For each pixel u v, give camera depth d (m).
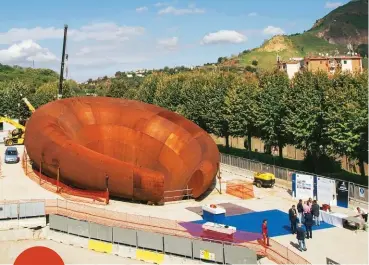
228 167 52.78
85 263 26.44
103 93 158.88
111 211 31.66
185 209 34.38
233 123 59.22
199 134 41.47
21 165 49.91
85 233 29.12
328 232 29.00
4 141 69.25
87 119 41.34
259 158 61.34
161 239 26.19
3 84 156.38
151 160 39.41
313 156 47.75
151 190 34.31
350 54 161.62
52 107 42.62
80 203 34.91
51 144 38.06
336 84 49.44
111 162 35.09
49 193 37.50
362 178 41.34
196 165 38.19
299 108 46.28
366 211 32.47
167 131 40.19
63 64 78.19
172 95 80.25
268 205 36.00
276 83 58.53
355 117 38.56
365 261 23.84
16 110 106.81
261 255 24.66
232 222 31.30
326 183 36.06
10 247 29.23
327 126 42.91
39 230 31.17
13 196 36.34
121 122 41.34
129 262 26.61
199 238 25.58
